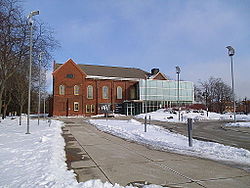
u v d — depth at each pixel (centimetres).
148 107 5509
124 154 904
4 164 700
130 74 6222
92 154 903
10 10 1728
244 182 566
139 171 661
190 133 1080
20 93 3859
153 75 6175
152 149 1017
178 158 833
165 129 1977
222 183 557
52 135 1420
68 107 5206
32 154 837
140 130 1805
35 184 521
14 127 2058
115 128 1977
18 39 1844
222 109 7556
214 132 1888
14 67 2086
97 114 5466
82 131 1834
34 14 1594
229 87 7656
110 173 641
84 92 5384
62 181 545
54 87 5169
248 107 7550
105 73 5916
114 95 5703
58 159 780
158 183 557
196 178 596
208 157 851
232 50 2775
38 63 2253
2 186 512
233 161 788
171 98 5744
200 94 7831
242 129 2183
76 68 5372
